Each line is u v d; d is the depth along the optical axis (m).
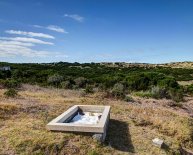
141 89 26.73
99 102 16.38
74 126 9.41
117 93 18.86
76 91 21.33
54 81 26.25
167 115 14.51
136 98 20.09
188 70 69.19
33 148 8.51
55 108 13.52
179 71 65.25
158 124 12.42
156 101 19.31
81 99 16.84
